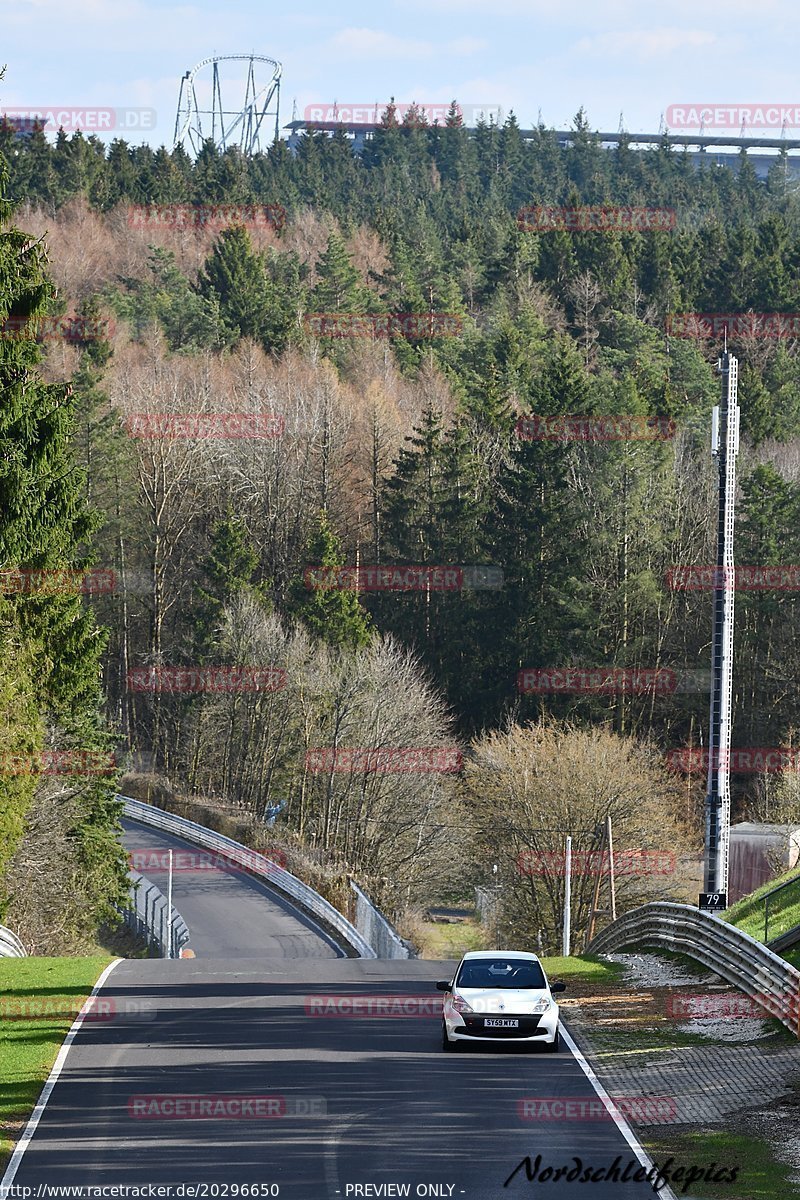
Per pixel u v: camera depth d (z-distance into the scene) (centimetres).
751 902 7056
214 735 16262
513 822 12069
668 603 16325
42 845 9150
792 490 16250
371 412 19775
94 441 17962
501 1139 3192
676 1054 4159
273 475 18938
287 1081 3772
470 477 18225
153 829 15288
